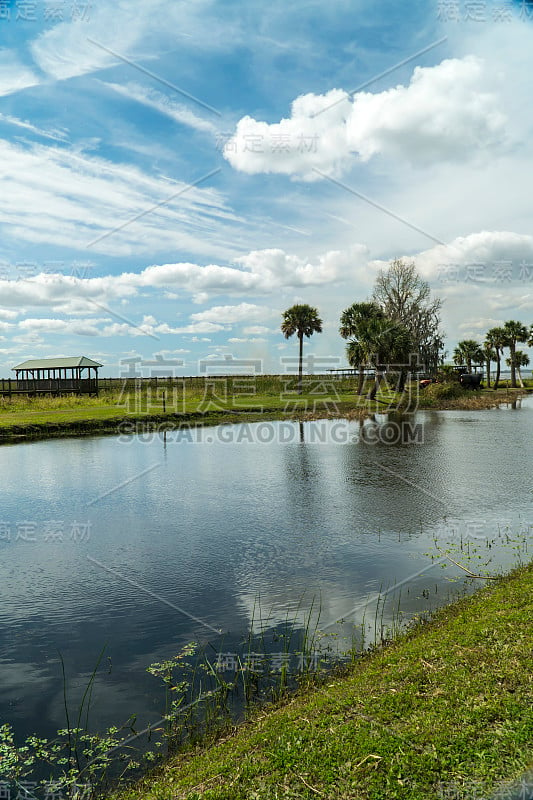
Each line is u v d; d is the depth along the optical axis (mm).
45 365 51438
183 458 21062
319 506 13539
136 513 13117
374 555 9797
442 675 4832
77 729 5055
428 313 60531
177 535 11312
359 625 6961
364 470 18203
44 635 6980
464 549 9914
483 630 5711
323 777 3648
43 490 15625
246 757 4070
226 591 8320
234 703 5352
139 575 9055
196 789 3781
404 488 15367
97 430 29578
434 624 6629
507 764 3576
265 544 10602
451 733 3939
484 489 14992
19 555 10141
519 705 4172
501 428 30109
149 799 3818
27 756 4707
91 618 7465
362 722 4266
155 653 6461
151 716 5234
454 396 49438
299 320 59656
